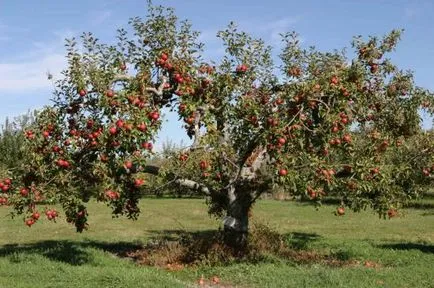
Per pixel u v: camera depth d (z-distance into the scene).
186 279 11.66
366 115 14.30
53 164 11.44
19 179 11.52
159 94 12.80
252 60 13.34
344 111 12.14
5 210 32.72
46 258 13.05
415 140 14.39
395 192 12.88
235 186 13.88
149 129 10.89
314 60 13.43
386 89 14.47
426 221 26.23
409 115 14.55
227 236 13.94
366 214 30.12
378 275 11.09
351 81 12.73
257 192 13.72
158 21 13.42
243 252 13.76
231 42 13.30
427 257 14.30
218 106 13.11
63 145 11.62
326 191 12.05
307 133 11.95
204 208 35.38
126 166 10.77
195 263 13.08
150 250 14.83
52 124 11.91
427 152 14.03
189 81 12.79
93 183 11.89
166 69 12.97
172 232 22.36
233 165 13.25
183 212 32.28
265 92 13.38
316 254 14.77
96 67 12.00
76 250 14.52
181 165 12.30
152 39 13.55
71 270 11.24
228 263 12.97
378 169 12.26
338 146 12.06
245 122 12.59
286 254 14.41
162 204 39.12
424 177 13.96
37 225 24.06
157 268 12.65
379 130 14.41
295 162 11.51
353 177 12.43
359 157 12.55
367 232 22.00
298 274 11.25
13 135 38.22
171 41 13.33
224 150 12.52
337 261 13.88
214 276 11.70
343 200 12.58
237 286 10.79
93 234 21.44
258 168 13.77
